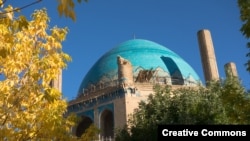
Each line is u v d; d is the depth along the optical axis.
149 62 36.22
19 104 8.14
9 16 5.24
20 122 8.09
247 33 7.68
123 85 29.00
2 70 8.29
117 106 28.64
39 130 8.12
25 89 8.12
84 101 31.70
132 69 33.69
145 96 28.98
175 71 36.00
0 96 7.84
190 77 36.38
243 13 7.89
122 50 38.97
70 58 9.05
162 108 17.75
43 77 8.23
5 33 7.19
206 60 35.62
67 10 3.66
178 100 17.59
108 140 26.95
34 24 8.98
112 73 35.25
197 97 17.17
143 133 16.97
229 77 17.39
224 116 15.46
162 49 39.59
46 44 8.92
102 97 30.39
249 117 8.48
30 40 8.68
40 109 8.48
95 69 37.88
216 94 16.70
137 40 41.19
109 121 30.86
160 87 19.42
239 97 8.76
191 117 16.05
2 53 5.99
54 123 8.09
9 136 7.83
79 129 33.47
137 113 18.81
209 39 37.03
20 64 8.30
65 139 8.73
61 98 9.14
